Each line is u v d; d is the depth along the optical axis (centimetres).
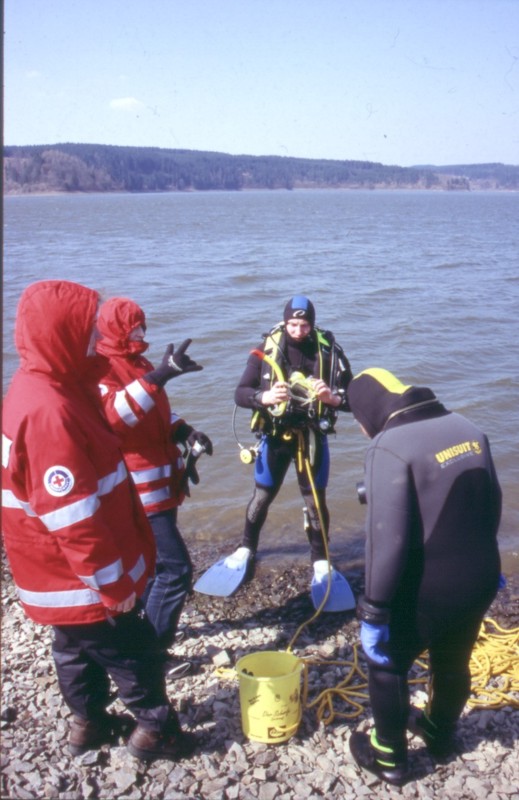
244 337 1421
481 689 416
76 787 339
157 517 406
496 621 514
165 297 1912
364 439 910
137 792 338
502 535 671
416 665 445
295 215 8994
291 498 748
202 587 544
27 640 462
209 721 389
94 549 295
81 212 9694
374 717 343
